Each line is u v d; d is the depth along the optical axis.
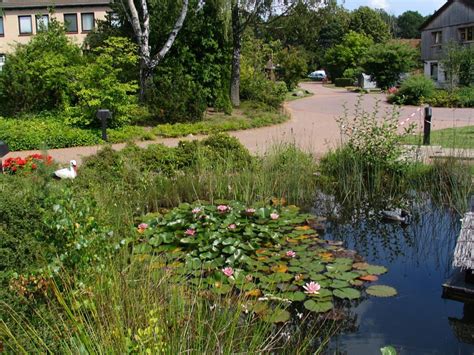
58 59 16.50
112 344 2.44
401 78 37.75
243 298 3.67
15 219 3.57
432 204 7.20
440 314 3.94
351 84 48.69
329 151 9.24
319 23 22.80
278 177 7.61
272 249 5.04
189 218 5.34
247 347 3.03
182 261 4.62
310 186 7.80
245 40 27.47
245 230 5.14
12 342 2.65
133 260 3.73
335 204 7.26
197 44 19.41
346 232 6.10
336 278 4.45
